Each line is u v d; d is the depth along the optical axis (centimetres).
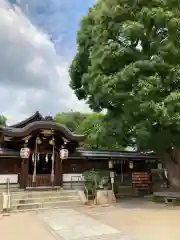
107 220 966
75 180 1748
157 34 1300
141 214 1095
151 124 1228
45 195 1402
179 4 1245
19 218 1025
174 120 1108
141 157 1983
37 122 1527
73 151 1773
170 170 1523
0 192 1396
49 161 1764
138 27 1216
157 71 1209
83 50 1658
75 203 1359
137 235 751
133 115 1273
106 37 1356
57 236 744
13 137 1494
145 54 1323
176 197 1360
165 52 1179
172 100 1098
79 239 709
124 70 1202
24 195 1351
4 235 773
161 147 1368
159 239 711
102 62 1304
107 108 1495
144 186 1833
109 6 1390
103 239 709
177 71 1161
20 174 1591
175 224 901
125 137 1429
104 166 1897
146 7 1248
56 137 1692
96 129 1574
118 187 1819
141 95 1160
